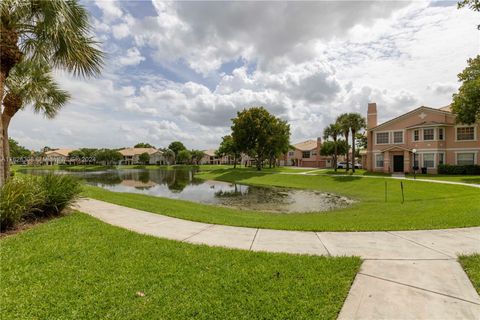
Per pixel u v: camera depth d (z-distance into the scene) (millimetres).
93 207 9586
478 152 27484
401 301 3338
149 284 3676
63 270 4008
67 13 7285
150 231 6484
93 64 8672
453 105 23828
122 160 100062
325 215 11625
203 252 4910
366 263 4508
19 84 11625
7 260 4277
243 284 3701
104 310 3072
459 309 3162
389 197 18516
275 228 6938
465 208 9688
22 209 6273
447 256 4789
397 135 32625
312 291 3533
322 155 69000
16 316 2914
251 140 47531
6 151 10367
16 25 7156
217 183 33625
